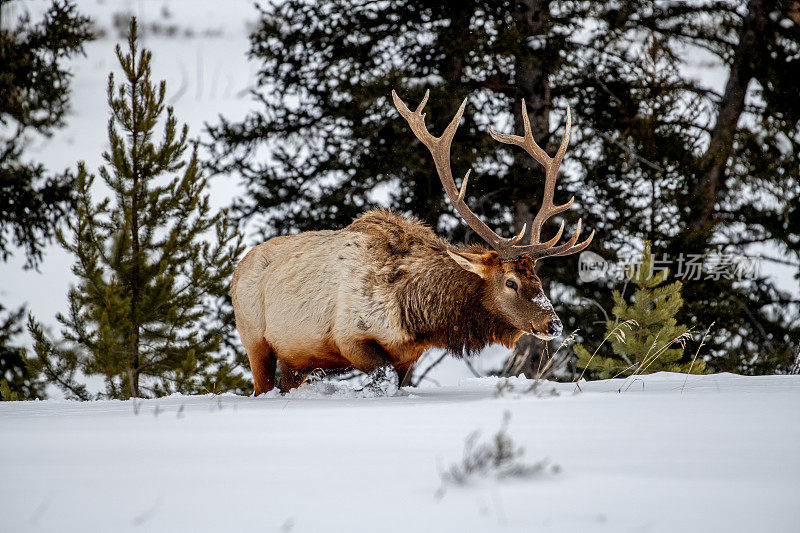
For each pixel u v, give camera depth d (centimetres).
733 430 1159
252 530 706
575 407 1429
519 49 5075
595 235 5291
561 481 854
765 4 5741
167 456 1010
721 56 5950
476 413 1369
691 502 773
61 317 3388
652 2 5816
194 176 3578
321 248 2348
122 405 1908
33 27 5844
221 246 3606
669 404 1458
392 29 5519
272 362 2538
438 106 5012
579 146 5488
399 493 815
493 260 2264
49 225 5609
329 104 5572
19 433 1216
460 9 5450
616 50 5709
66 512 764
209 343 3469
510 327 2294
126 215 3366
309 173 5566
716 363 4741
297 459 984
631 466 923
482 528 698
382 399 1920
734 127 5403
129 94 3519
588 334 5031
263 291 2452
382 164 5097
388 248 2297
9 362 5219
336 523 721
